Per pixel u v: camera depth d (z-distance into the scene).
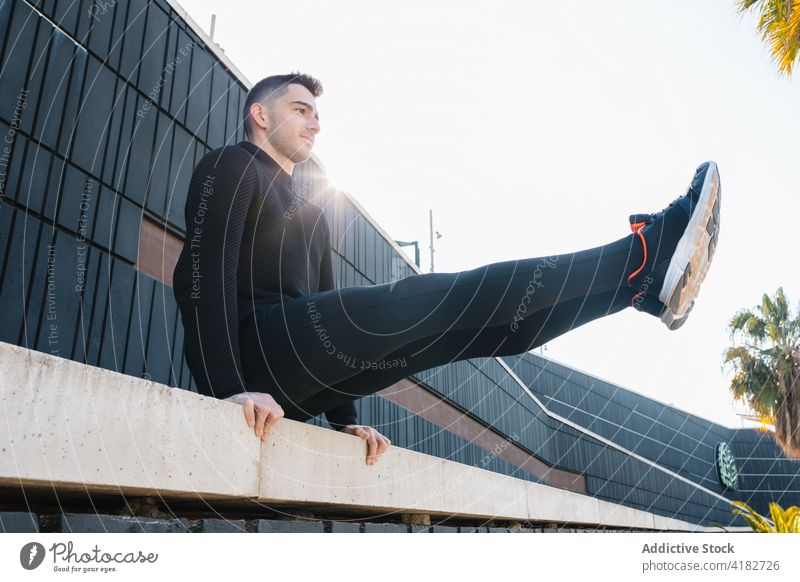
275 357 1.45
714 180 1.50
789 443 16.06
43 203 4.97
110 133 5.69
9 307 4.64
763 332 16.41
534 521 2.79
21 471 0.79
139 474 0.95
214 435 1.11
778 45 7.15
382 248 12.10
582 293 1.42
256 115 1.82
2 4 4.66
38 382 0.82
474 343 1.57
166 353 6.32
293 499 1.29
